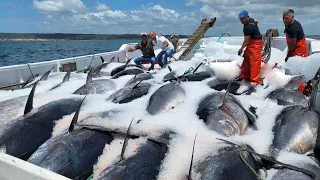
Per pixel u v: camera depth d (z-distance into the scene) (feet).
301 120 12.42
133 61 32.48
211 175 9.39
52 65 26.08
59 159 10.67
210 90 16.70
